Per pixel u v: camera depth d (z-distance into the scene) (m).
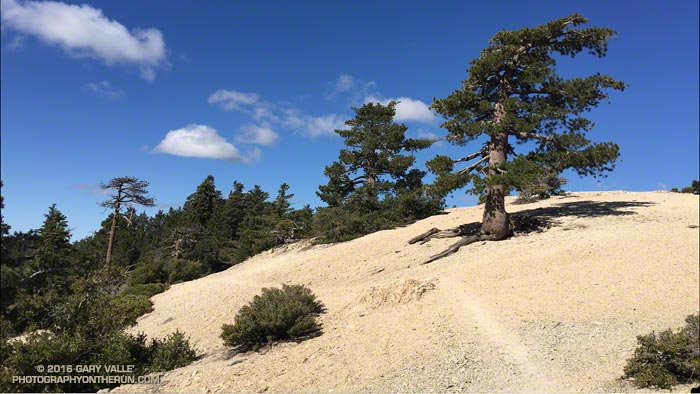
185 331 18.69
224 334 14.10
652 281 14.18
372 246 27.06
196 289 27.39
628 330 11.16
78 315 13.42
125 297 26.45
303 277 23.86
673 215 22.88
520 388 8.88
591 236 19.41
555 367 9.66
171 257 45.59
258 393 10.43
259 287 23.38
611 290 13.83
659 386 8.26
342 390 9.97
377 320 14.09
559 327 11.66
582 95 21.34
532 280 15.37
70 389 11.83
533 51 23.16
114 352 12.85
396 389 9.61
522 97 23.36
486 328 12.00
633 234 19.00
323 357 12.00
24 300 10.34
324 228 35.62
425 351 11.23
